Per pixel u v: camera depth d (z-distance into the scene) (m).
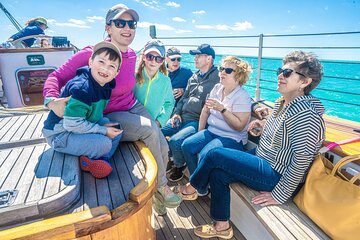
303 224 1.58
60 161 1.69
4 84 3.52
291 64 1.75
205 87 3.04
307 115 1.65
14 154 1.78
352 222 1.37
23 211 1.25
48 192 1.36
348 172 1.71
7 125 2.35
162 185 2.26
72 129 1.61
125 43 2.04
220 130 2.60
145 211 1.61
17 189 1.38
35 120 2.52
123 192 1.53
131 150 2.07
